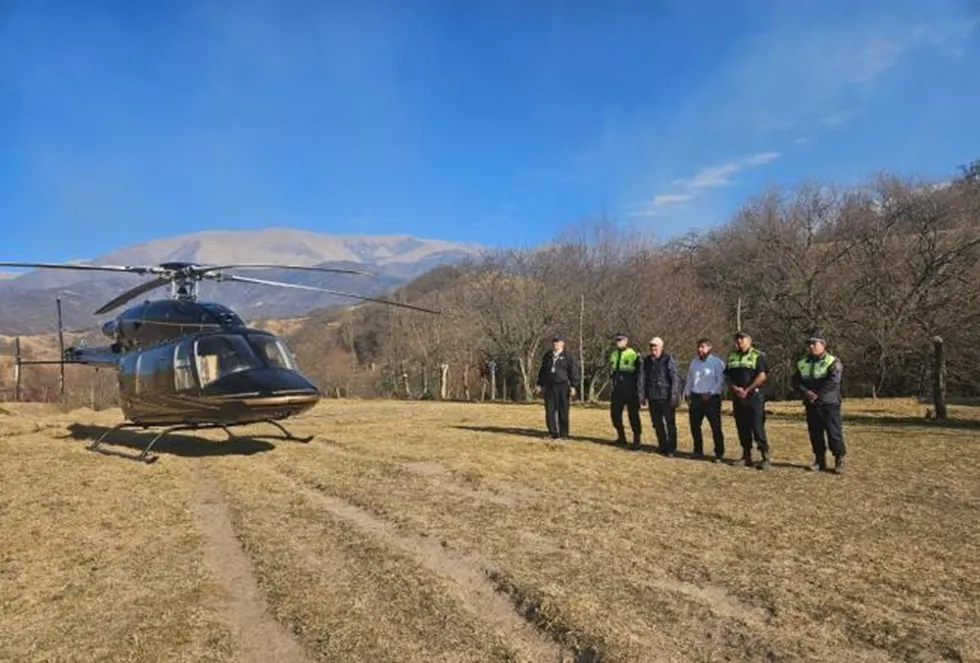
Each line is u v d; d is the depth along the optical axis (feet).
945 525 21.03
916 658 12.44
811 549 18.61
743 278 127.95
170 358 35.86
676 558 17.83
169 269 40.06
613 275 131.13
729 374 31.68
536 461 32.14
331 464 32.24
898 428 44.86
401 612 14.79
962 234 108.88
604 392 132.57
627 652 12.59
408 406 73.97
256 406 34.30
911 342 107.34
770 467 30.99
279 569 17.63
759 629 13.58
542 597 15.07
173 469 32.01
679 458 33.71
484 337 141.59
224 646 13.51
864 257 115.03
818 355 30.19
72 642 13.89
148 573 17.76
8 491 27.30
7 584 17.22
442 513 22.65
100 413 65.98
